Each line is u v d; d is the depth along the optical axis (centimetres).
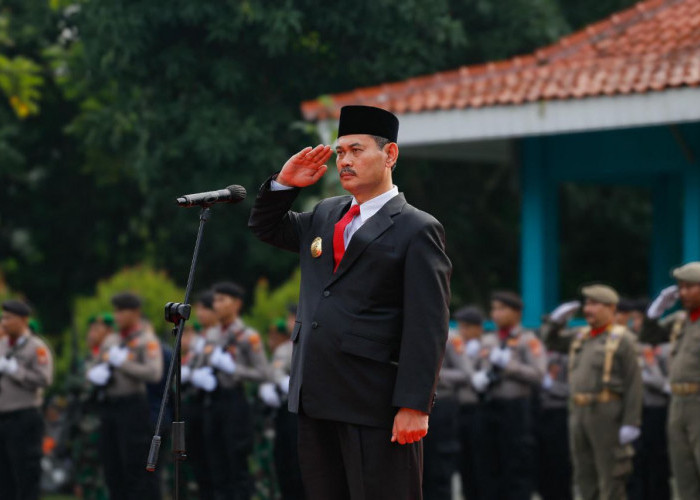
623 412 2448
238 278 4606
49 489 3409
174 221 4481
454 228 4853
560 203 4816
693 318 2283
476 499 2862
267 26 4006
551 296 3528
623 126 2975
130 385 2745
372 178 1274
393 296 1263
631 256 4991
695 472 2256
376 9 4112
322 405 1253
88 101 4631
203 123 4100
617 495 2450
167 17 4044
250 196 4200
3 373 2719
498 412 2733
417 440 1260
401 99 3331
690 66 2972
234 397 2836
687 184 3153
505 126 3147
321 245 1294
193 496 3058
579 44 3378
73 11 4700
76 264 5188
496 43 4406
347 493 1290
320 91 4334
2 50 4747
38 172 5119
